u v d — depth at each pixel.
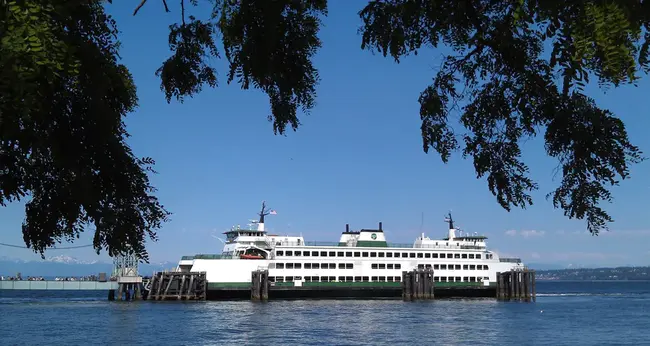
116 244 9.98
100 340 58.03
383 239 120.94
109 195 9.87
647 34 7.14
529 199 9.63
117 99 9.98
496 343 58.94
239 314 84.69
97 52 9.12
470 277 124.00
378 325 72.19
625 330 70.25
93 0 8.81
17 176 9.48
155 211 10.25
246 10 9.88
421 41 9.42
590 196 8.57
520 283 125.94
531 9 7.55
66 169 9.39
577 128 8.33
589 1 6.92
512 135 9.64
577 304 120.56
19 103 6.69
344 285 114.69
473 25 9.12
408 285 116.62
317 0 10.25
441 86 9.74
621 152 8.17
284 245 114.56
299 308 95.44
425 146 10.06
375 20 9.26
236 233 117.25
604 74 6.95
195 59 11.13
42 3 6.85
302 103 10.40
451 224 135.00
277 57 10.00
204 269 110.69
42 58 6.65
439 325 72.88
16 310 93.88
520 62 8.83
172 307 97.00
